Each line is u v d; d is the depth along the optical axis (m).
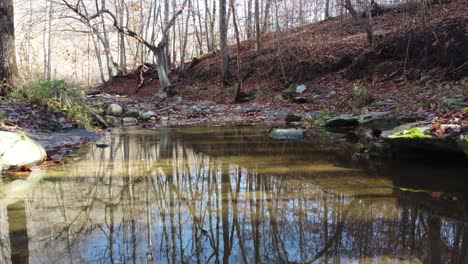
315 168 4.31
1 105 6.65
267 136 6.98
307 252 2.20
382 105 8.66
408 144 4.41
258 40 17.27
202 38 29.77
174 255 2.18
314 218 2.74
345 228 2.54
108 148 5.88
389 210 2.87
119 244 2.34
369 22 13.24
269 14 23.45
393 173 3.96
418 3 13.64
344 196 3.24
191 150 5.66
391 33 12.84
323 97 11.95
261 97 13.90
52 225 2.67
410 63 11.45
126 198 3.31
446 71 10.21
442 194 3.23
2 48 7.52
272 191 3.45
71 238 2.44
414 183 3.57
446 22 11.22
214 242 2.37
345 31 16.53
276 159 4.88
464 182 3.55
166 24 19.61
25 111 6.66
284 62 15.59
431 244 2.27
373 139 5.83
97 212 2.94
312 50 15.11
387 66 11.97
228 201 3.19
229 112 11.62
